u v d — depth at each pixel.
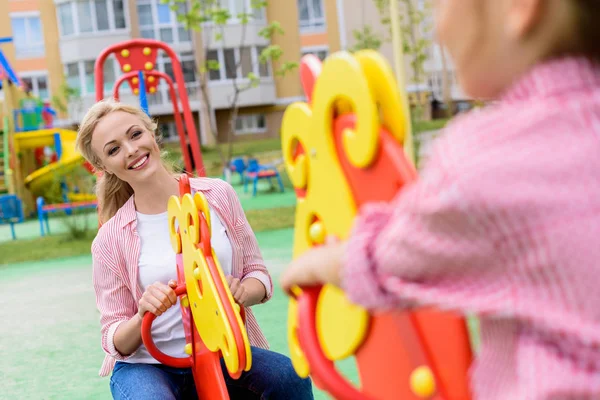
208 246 2.11
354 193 1.19
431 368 1.11
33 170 19.48
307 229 1.35
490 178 0.88
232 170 19.11
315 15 31.16
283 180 17.66
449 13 0.98
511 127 0.90
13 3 29.95
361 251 1.00
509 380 0.95
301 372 1.40
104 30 30.09
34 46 30.25
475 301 0.92
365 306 1.00
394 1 6.26
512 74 0.95
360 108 1.10
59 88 26.95
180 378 2.47
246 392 2.41
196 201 2.16
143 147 2.52
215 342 2.09
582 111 0.88
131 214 2.54
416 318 1.14
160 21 30.91
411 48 16.64
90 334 5.10
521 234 0.88
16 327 5.54
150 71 5.75
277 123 32.50
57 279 7.67
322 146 1.23
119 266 2.50
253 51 31.27
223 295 2.02
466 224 0.90
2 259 9.48
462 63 0.98
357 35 20.69
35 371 4.33
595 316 0.86
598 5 0.87
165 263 2.47
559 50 0.91
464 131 0.94
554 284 0.87
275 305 5.26
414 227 0.94
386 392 1.21
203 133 31.55
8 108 17.56
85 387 3.96
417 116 11.21
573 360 0.88
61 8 30.08
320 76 1.21
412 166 1.06
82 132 2.57
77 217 11.19
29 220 16.19
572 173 0.86
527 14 0.89
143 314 2.31
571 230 0.85
